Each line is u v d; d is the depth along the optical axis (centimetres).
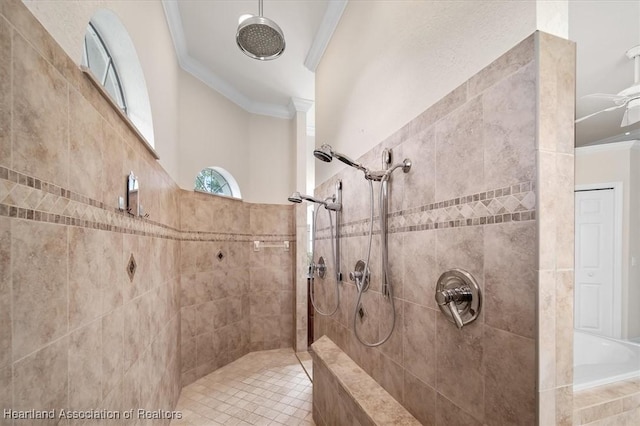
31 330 65
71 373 80
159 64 194
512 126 77
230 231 304
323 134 238
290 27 225
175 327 222
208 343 273
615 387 106
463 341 91
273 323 334
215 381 256
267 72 287
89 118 92
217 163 300
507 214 77
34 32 67
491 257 82
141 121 176
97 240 97
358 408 124
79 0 90
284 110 357
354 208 174
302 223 332
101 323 99
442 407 99
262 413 207
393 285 130
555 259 71
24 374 62
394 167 125
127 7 141
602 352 158
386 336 134
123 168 121
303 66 276
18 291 61
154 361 162
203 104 286
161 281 181
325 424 170
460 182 94
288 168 357
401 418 113
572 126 74
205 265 274
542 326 70
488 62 85
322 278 228
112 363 107
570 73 74
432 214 106
